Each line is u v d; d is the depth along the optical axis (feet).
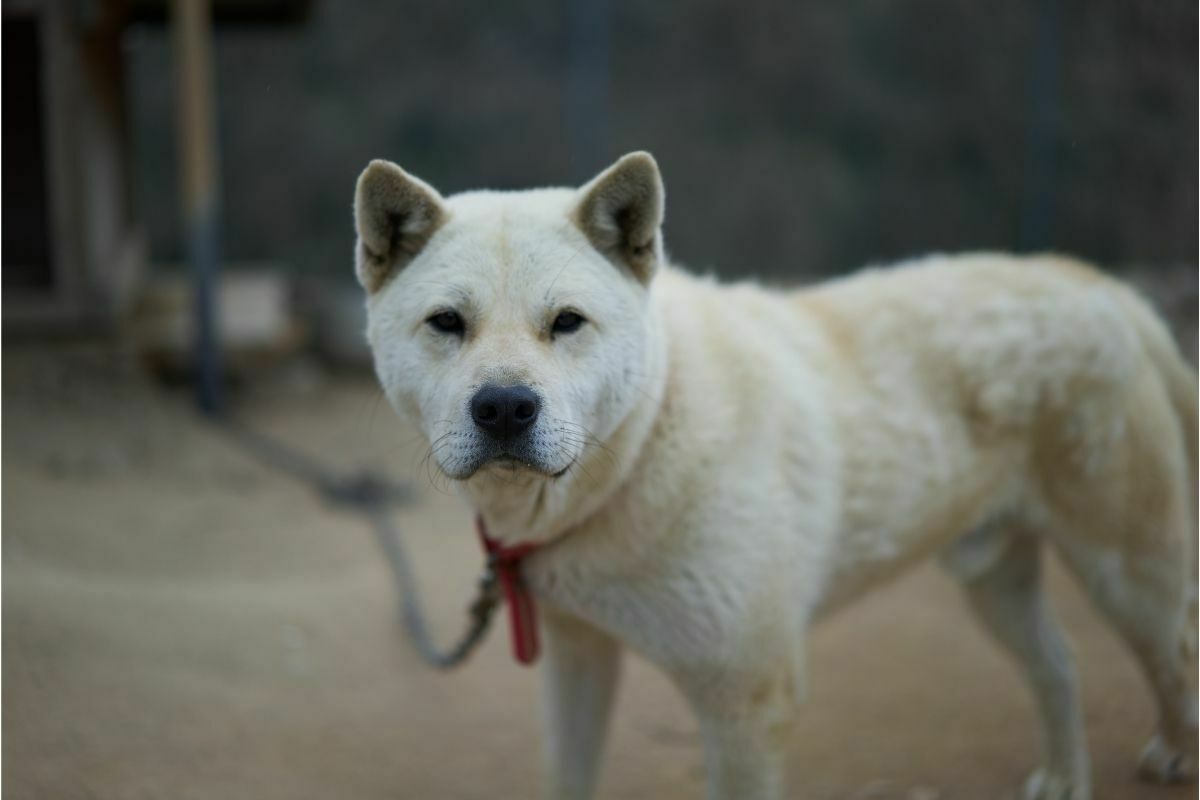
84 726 11.09
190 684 12.18
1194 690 10.33
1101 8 42.55
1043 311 9.66
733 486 8.38
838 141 49.21
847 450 9.18
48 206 22.75
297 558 16.53
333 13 46.26
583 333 7.80
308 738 11.63
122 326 23.30
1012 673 13.30
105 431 20.90
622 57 49.29
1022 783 11.09
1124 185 42.52
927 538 9.72
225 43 45.16
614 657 9.62
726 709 8.63
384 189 8.08
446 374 7.75
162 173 43.21
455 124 47.03
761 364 8.95
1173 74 42.65
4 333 22.15
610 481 8.06
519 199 8.38
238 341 25.09
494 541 8.81
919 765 11.47
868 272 10.55
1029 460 9.84
